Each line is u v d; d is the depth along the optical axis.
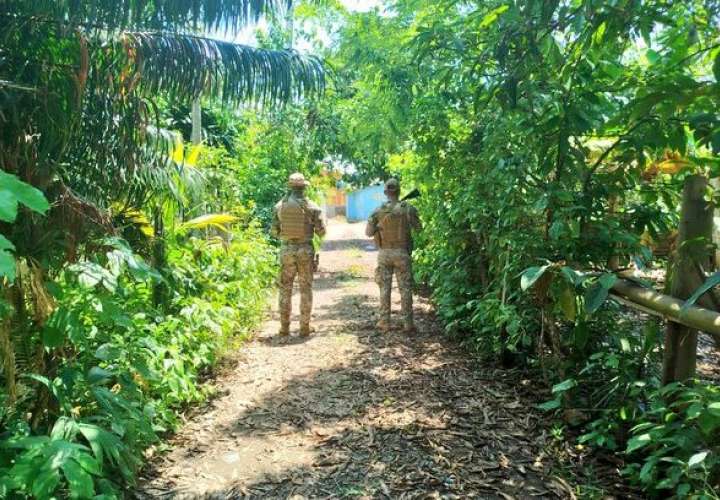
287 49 3.32
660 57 3.18
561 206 3.44
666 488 2.46
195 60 2.96
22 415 2.54
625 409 2.94
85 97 2.82
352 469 2.99
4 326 2.20
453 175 5.35
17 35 2.58
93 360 2.93
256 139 11.54
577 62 3.09
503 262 4.27
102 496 2.09
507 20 2.88
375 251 15.73
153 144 3.60
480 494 2.71
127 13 2.63
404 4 5.40
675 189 3.60
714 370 4.30
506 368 4.47
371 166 12.96
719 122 2.70
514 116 3.79
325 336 5.86
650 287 2.98
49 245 2.56
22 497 1.97
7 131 2.44
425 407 3.77
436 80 5.12
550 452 3.07
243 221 9.08
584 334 3.25
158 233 4.38
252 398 4.05
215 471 3.01
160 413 3.27
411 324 5.89
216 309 4.75
